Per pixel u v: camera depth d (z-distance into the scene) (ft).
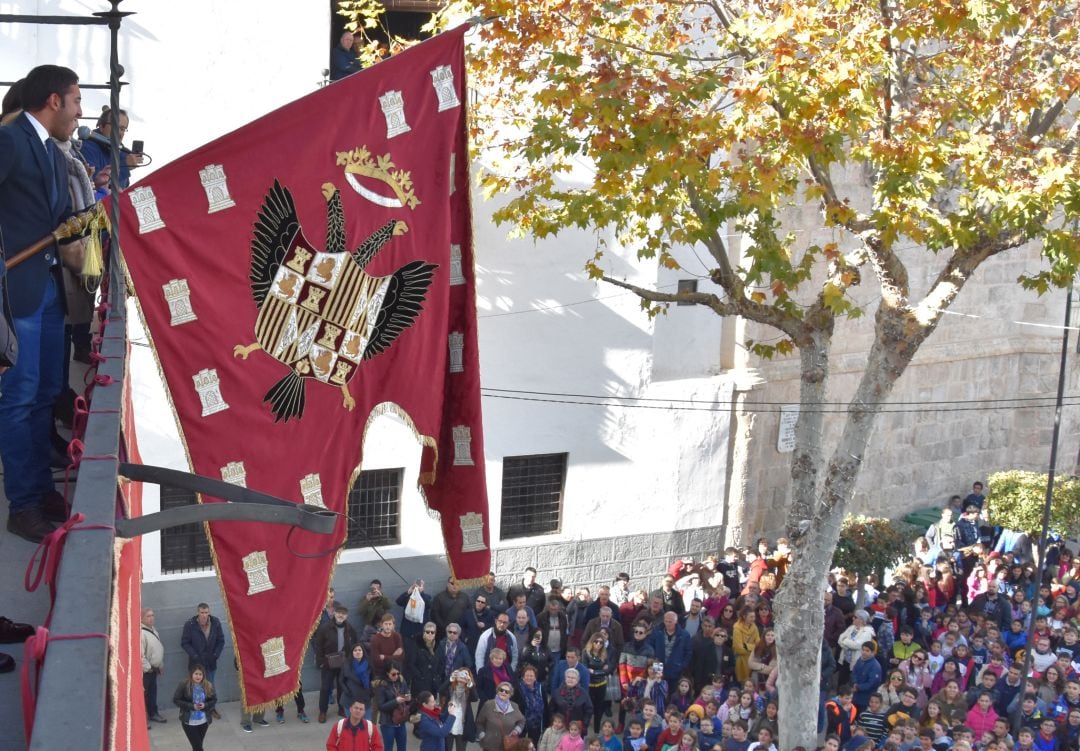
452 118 22.22
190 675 51.08
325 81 58.39
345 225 20.98
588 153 45.09
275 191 20.21
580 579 68.18
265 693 20.22
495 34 47.73
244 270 20.07
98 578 9.30
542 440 65.92
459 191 22.89
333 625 56.80
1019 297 88.53
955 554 74.18
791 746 50.55
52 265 19.40
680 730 49.62
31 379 18.71
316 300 20.80
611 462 67.97
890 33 43.75
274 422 20.38
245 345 20.10
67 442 21.33
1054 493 79.25
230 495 12.68
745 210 50.01
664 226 47.93
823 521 50.39
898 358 49.60
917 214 45.16
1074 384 89.35
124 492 16.03
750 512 73.46
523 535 67.00
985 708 53.98
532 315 64.28
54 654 8.18
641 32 53.98
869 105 43.70
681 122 44.39
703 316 71.10
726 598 62.13
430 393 22.44
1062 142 50.52
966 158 44.52
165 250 19.33
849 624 62.34
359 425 21.48
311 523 11.50
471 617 58.80
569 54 48.62
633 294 66.44
